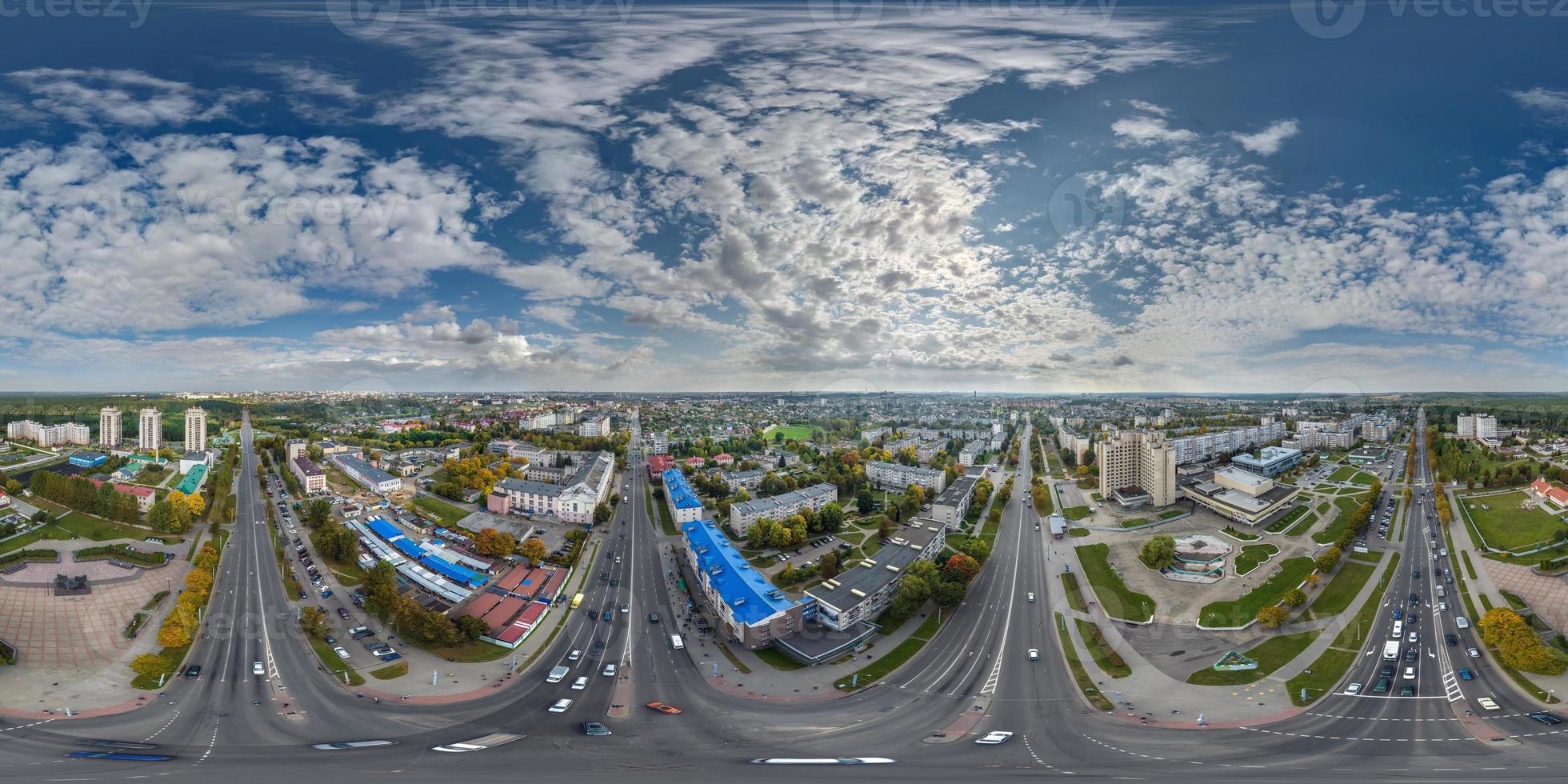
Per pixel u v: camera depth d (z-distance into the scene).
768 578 177.88
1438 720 102.38
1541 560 171.50
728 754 89.56
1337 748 92.44
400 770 82.81
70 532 184.25
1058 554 196.88
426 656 127.19
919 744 93.75
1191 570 180.12
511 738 94.81
